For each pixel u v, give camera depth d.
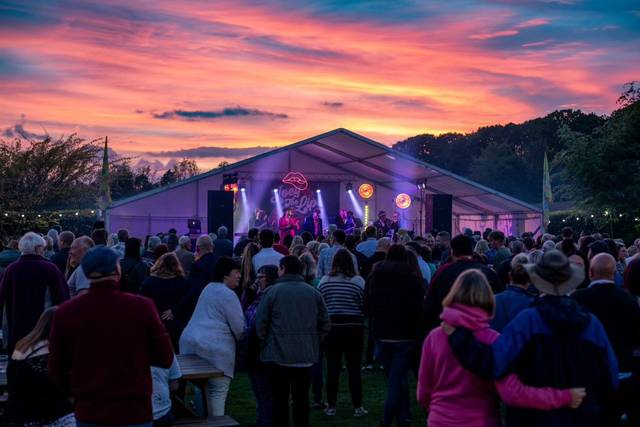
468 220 37.72
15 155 35.69
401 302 7.87
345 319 8.74
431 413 4.58
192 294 8.75
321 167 35.75
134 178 66.56
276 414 7.34
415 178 34.72
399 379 7.87
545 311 4.31
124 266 9.77
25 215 34.50
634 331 6.26
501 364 4.25
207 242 9.70
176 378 6.62
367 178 36.34
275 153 32.53
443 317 4.45
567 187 36.84
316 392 9.32
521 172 84.00
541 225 32.19
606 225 35.34
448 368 4.52
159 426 6.37
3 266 10.95
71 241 10.73
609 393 4.47
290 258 7.50
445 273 7.20
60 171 36.34
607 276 6.36
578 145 35.69
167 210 32.75
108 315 4.55
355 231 14.88
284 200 34.84
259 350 7.65
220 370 7.36
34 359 5.41
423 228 36.44
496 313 6.02
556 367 4.26
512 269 6.13
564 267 4.36
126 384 4.53
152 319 4.64
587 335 4.32
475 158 90.75
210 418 7.03
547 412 4.29
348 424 8.62
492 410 4.50
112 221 31.89
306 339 7.30
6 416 5.41
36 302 7.83
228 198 26.30
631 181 34.78
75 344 4.55
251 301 9.26
